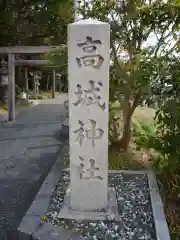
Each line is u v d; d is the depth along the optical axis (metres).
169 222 2.19
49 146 4.44
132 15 3.04
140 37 3.17
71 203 2.13
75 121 2.00
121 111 3.82
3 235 2.02
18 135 5.18
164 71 2.55
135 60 3.04
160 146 2.76
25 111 8.17
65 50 3.40
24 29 6.71
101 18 3.17
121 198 2.40
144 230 1.95
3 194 2.71
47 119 6.85
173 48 2.94
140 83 2.91
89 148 2.03
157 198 2.36
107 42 1.86
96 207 2.12
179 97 2.50
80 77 1.92
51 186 2.56
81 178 2.09
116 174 2.92
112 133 3.75
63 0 4.58
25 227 1.94
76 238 1.84
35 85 11.64
